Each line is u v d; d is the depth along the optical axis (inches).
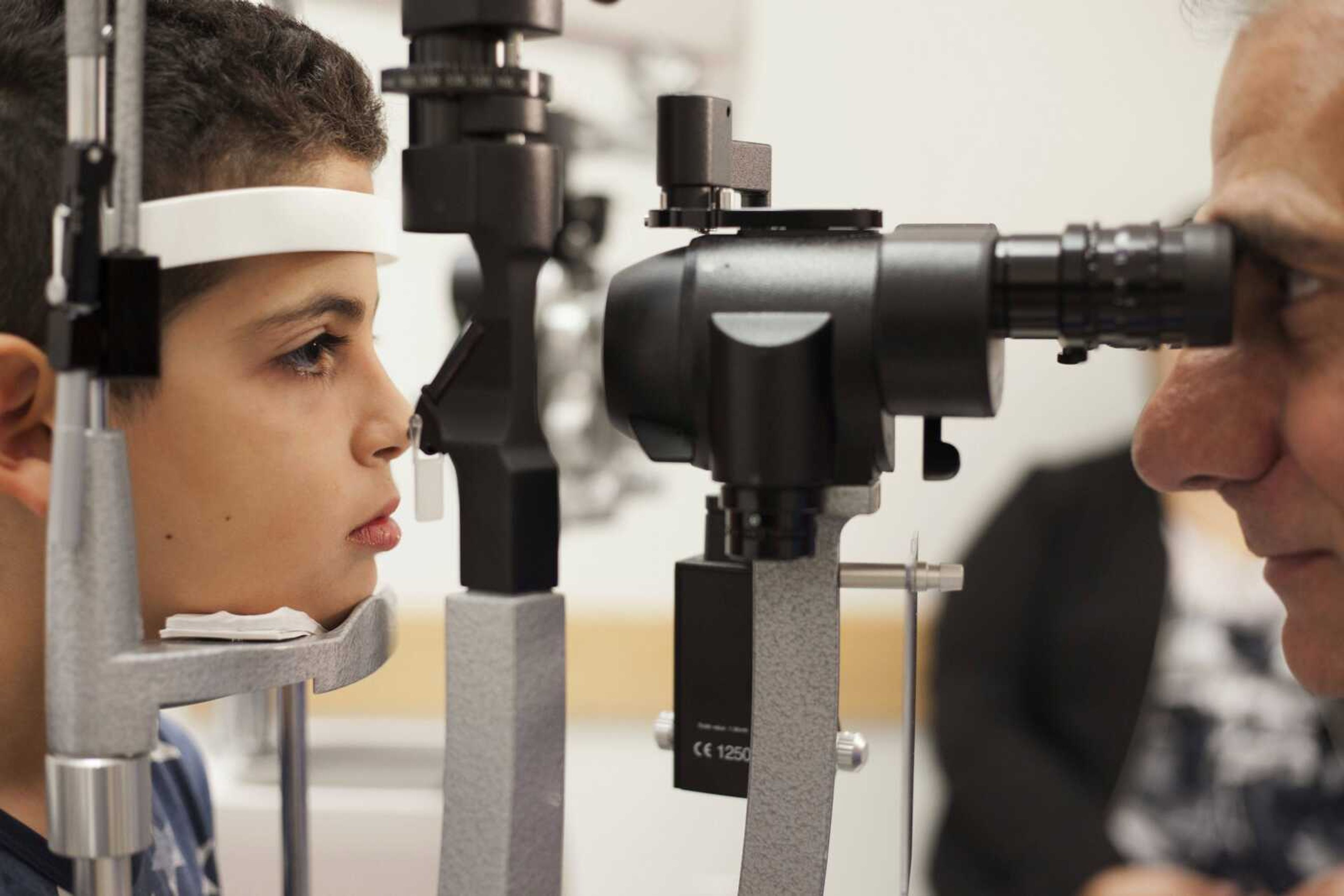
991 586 60.6
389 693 76.2
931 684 61.3
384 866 43.4
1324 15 18.8
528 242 19.0
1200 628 53.8
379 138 26.9
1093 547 59.3
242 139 24.3
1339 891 39.4
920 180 80.3
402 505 50.4
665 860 80.4
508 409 19.2
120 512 18.7
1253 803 50.6
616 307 20.7
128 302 17.9
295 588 25.3
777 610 21.5
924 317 18.6
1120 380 79.9
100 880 18.7
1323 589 21.3
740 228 20.6
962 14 79.2
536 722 19.1
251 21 25.8
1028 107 79.2
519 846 18.9
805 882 21.6
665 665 79.1
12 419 23.6
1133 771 53.5
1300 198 18.7
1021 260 18.8
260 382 24.5
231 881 43.6
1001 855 56.7
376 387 26.1
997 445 80.4
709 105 21.2
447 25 18.5
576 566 82.4
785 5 80.0
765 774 21.8
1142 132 78.5
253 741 46.5
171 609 24.8
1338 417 19.5
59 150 23.5
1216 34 20.4
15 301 23.7
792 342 18.8
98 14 17.7
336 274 24.8
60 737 18.7
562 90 60.5
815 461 19.1
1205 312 18.3
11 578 24.9
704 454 20.3
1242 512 21.5
